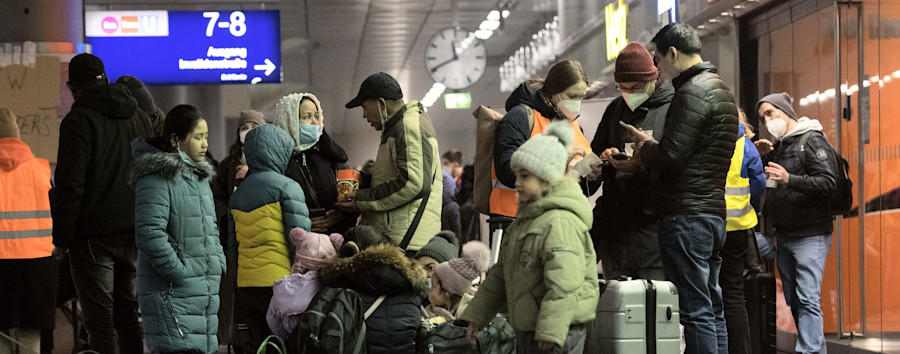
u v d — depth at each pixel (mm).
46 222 7156
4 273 7027
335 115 25047
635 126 6055
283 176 5707
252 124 7441
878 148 7496
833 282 7875
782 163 7508
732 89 9125
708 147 5297
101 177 5992
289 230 5578
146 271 5293
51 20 8547
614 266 6199
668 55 5480
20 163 7062
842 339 7805
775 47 8680
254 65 16656
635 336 5082
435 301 5633
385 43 23156
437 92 24156
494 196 6152
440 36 20750
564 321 4082
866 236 7613
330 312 4594
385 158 6148
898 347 7320
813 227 7387
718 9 9180
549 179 4254
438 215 6266
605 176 6230
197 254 5332
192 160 5500
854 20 7723
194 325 5297
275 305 5094
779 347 8570
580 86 5750
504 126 5785
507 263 4355
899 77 7203
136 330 6223
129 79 7457
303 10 20562
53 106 8516
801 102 8336
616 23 13141
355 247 4941
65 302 8539
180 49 16562
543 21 19625
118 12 16438
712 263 5570
